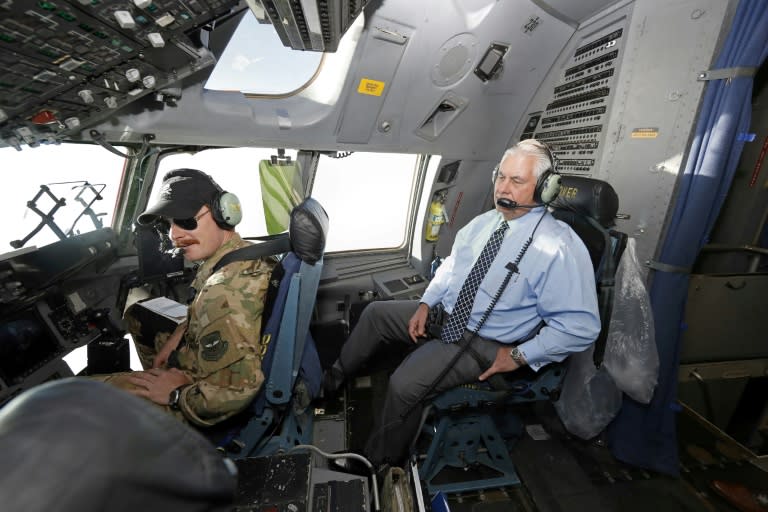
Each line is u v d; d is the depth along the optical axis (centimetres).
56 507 24
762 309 250
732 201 271
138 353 221
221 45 214
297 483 110
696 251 200
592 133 267
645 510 195
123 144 232
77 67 131
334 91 264
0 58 102
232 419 154
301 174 324
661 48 213
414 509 124
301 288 142
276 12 150
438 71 273
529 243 178
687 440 238
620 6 242
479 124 331
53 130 173
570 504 197
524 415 262
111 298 246
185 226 147
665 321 209
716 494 203
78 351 228
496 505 196
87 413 30
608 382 223
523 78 308
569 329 166
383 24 233
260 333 143
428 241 405
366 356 239
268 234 322
